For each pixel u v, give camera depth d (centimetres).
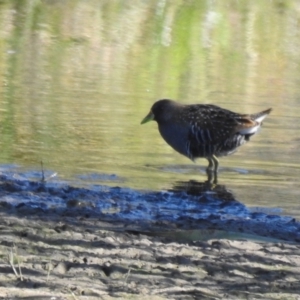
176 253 809
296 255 840
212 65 2608
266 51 2930
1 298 609
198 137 1453
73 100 1906
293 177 1355
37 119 1681
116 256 777
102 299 629
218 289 691
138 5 3475
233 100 2047
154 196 1168
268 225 1021
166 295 654
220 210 1117
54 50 2639
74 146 1485
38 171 1287
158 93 2080
